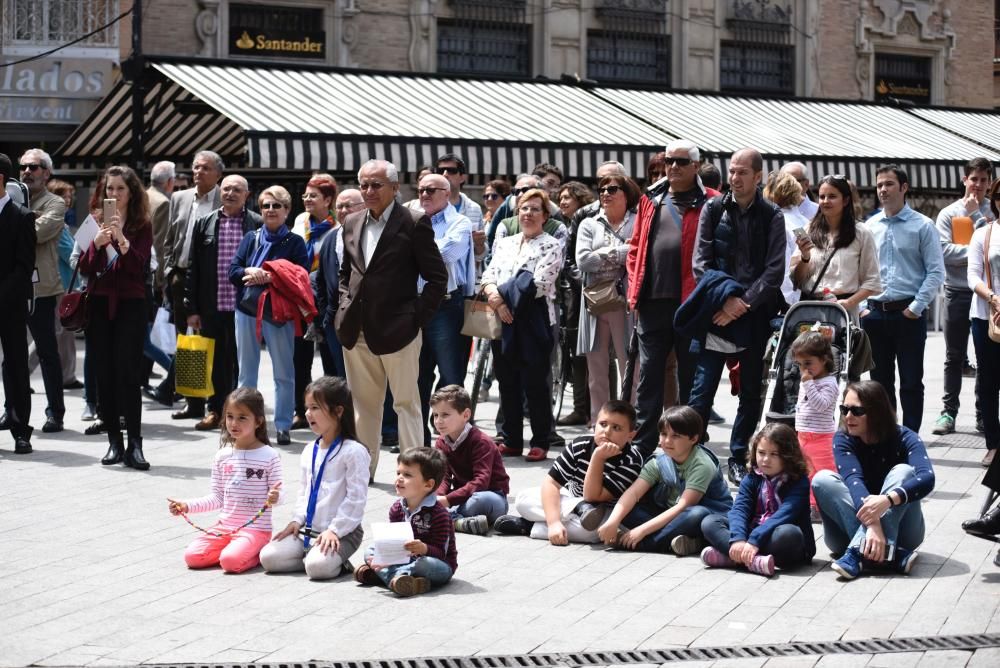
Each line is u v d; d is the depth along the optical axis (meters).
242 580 6.64
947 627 5.81
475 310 9.91
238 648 5.48
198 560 6.86
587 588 6.47
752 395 8.83
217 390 11.35
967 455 10.13
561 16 24.81
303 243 10.91
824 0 27.53
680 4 26.00
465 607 6.13
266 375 15.18
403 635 5.68
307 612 6.04
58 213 11.02
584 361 11.65
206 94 16.50
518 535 7.67
